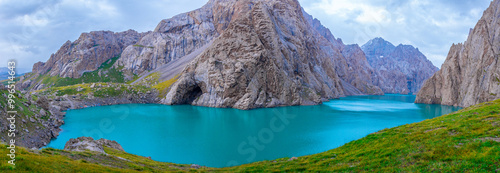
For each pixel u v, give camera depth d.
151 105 191.50
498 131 31.36
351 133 90.50
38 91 199.50
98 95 198.12
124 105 190.88
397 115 138.25
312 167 35.06
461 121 40.09
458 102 192.50
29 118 79.44
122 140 83.19
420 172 25.64
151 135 90.12
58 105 156.12
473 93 174.12
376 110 163.12
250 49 197.12
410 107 184.25
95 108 170.88
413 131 41.03
